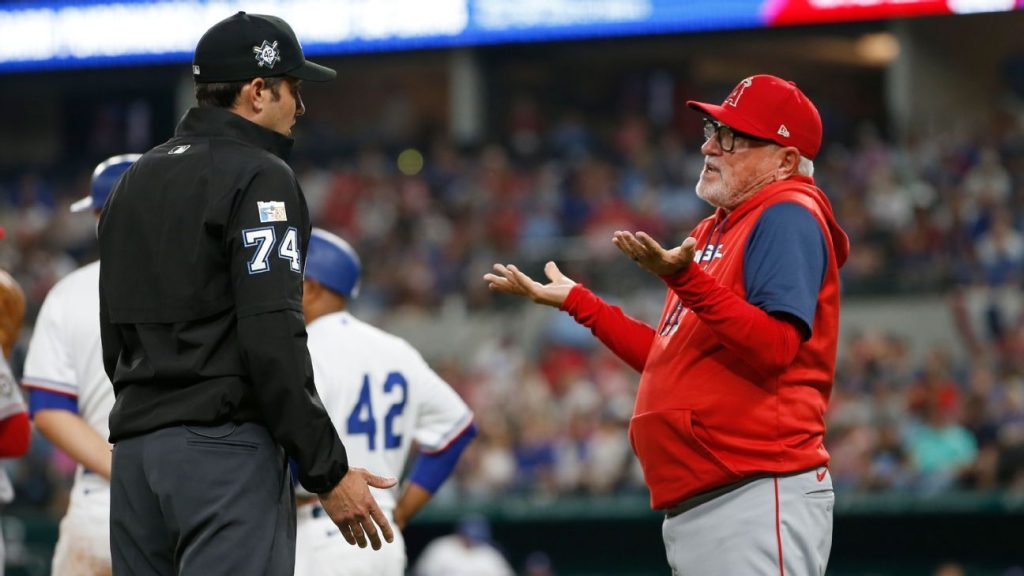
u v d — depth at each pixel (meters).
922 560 35.56
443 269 64.94
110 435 12.80
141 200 12.74
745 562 13.41
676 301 14.51
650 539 37.94
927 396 42.88
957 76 69.62
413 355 18.39
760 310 12.93
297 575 16.56
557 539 38.62
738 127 14.07
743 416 13.49
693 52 80.25
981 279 54.28
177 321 12.41
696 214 64.38
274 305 12.09
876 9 57.75
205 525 12.24
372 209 69.75
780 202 13.64
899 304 55.03
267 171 12.58
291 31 13.41
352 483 12.49
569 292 15.30
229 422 12.42
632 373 50.38
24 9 70.00
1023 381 43.22
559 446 44.66
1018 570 34.62
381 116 86.31
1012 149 62.31
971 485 37.53
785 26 62.84
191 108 13.12
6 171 80.00
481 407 49.53
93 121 85.69
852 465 39.66
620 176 69.00
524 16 63.62
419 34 65.00
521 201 68.00
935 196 59.72
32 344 17.34
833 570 36.44
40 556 40.03
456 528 39.41
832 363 14.06
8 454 16.80
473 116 74.44
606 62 82.31
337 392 17.44
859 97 81.75
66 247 72.75
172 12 68.31
